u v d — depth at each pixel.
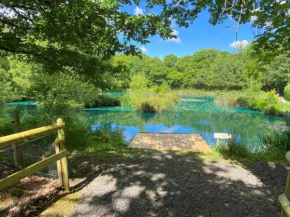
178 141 5.99
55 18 2.38
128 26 2.19
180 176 2.72
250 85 17.39
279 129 8.55
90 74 3.50
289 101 14.73
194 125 9.71
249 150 4.37
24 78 6.20
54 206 1.95
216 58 34.88
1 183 1.44
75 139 4.81
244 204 2.07
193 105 17.28
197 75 33.88
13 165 2.71
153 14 2.24
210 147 5.30
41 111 5.87
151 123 10.22
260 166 3.18
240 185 2.48
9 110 9.70
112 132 6.41
